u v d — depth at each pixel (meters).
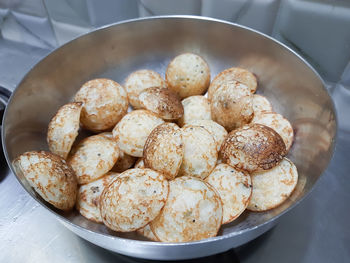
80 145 0.22
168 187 0.18
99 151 0.21
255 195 0.20
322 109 0.21
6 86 0.31
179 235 0.17
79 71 0.27
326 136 0.20
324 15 0.25
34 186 0.18
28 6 0.33
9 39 0.36
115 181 0.18
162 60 0.29
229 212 0.19
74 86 0.27
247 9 0.27
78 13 0.32
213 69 0.29
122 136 0.22
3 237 0.21
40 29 0.35
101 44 0.26
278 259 0.20
